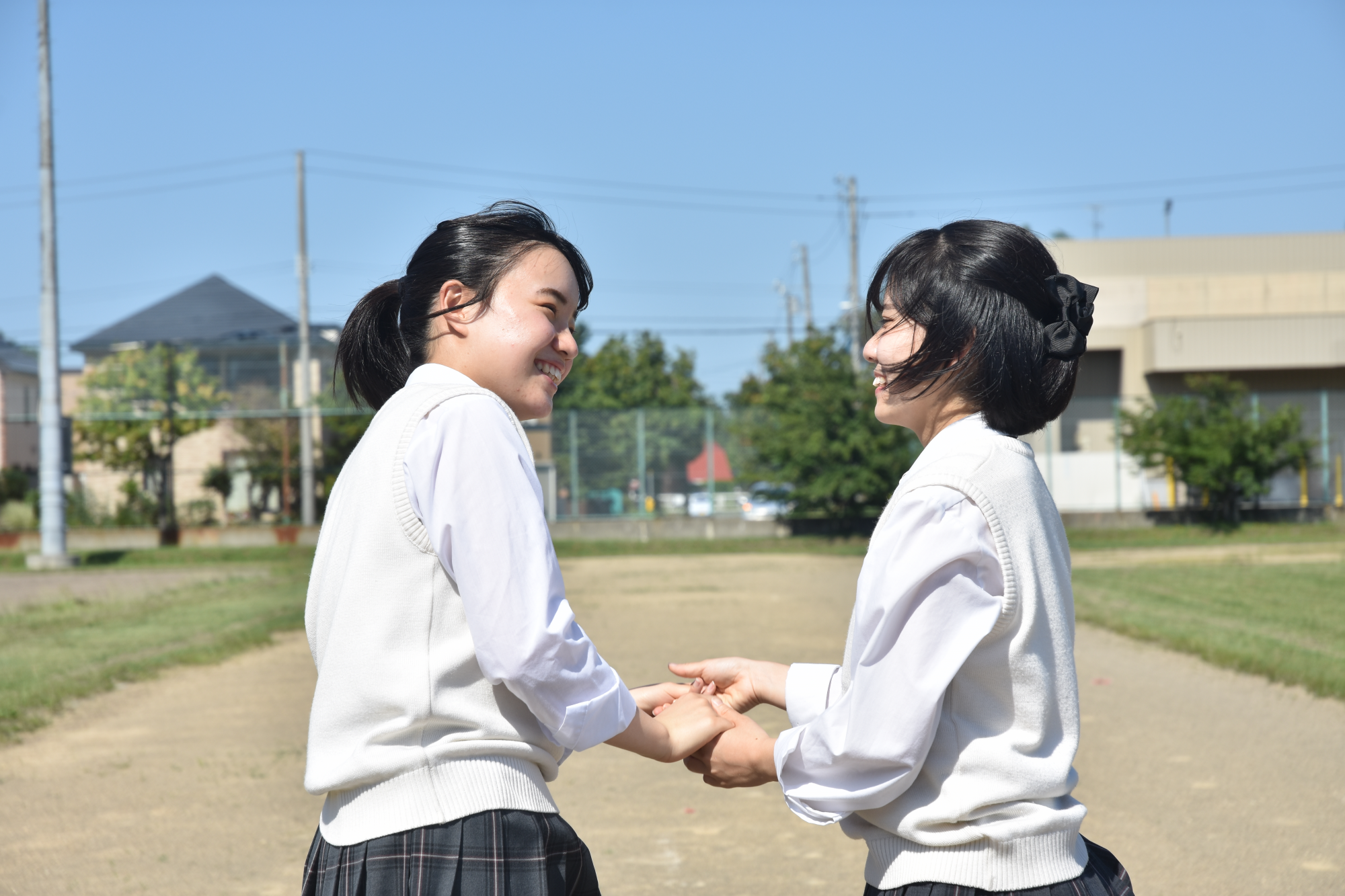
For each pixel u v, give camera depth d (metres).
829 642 9.18
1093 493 25.97
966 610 1.53
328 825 1.68
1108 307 31.56
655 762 5.42
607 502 24.80
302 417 25.97
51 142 19.47
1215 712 6.20
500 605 1.59
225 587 15.05
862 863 3.92
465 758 1.64
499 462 1.65
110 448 26.00
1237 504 24.84
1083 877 1.61
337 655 1.66
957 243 1.69
